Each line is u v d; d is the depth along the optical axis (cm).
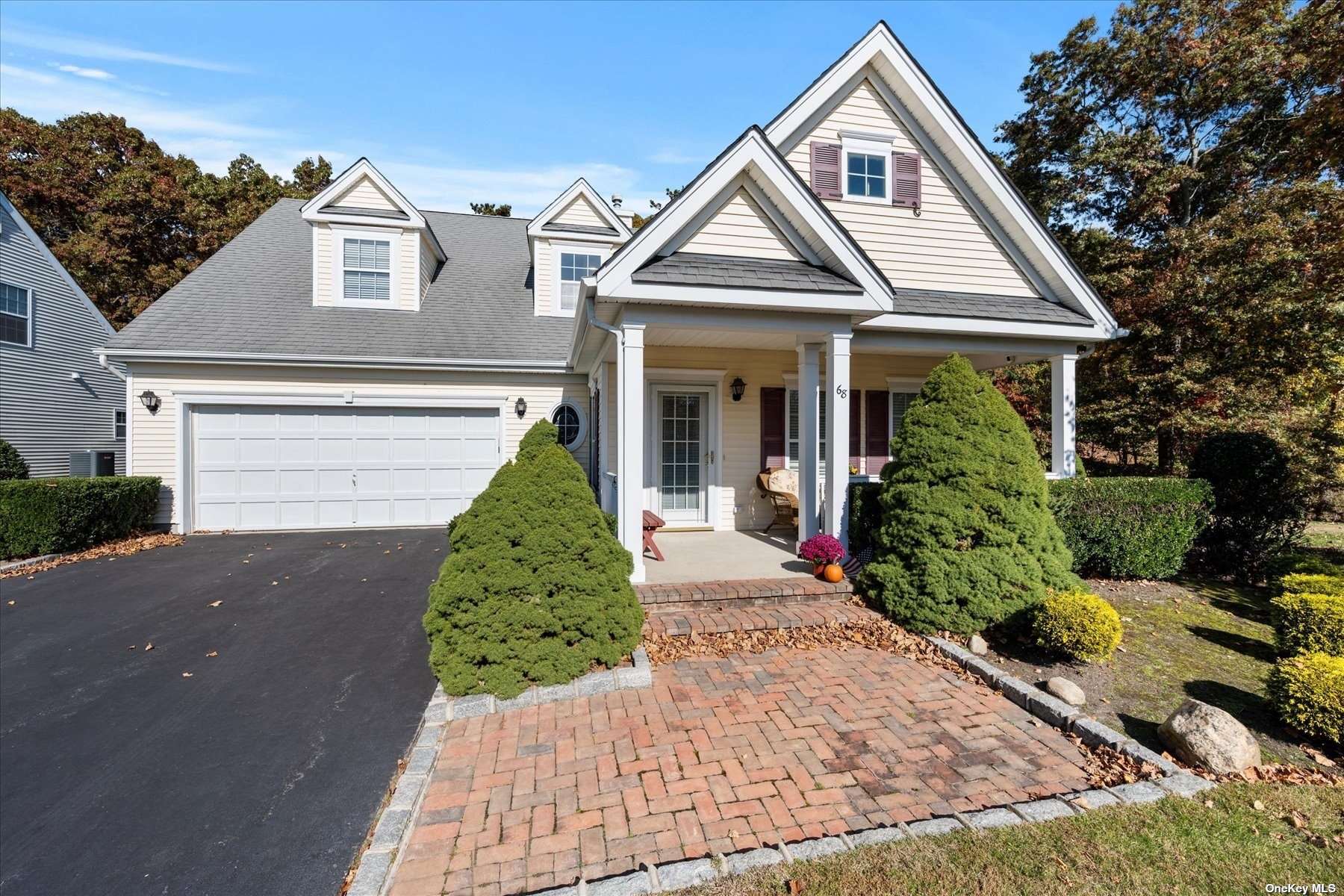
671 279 567
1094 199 1412
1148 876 236
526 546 439
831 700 399
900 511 561
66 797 306
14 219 1276
